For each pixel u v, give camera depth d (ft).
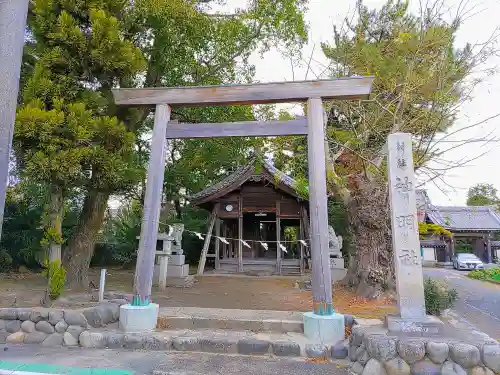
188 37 28.94
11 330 18.26
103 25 20.90
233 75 34.40
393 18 31.32
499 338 18.98
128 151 22.66
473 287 40.86
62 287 20.17
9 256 41.63
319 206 18.43
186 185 51.55
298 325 18.29
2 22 9.42
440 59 25.46
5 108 9.13
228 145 39.83
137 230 50.06
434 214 82.17
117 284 34.60
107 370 14.08
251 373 14.02
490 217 85.05
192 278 38.65
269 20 30.50
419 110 27.37
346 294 28.91
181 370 14.20
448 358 12.66
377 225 28.50
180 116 34.17
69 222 42.27
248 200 47.44
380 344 13.10
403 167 15.57
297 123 20.06
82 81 22.41
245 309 22.86
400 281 14.73
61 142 19.60
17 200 43.39
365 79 19.39
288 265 46.65
